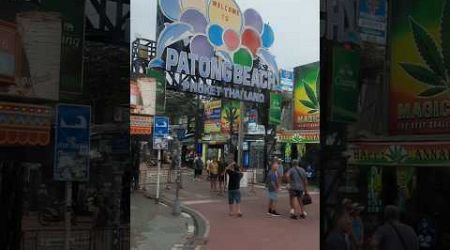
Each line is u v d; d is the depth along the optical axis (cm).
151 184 2938
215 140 4591
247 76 2566
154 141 2069
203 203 2062
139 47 2381
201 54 2364
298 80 3238
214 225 1480
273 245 1193
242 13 2525
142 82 2328
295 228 1434
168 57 2256
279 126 3353
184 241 1238
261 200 2166
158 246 1173
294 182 1616
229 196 1684
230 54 2481
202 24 2361
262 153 3834
